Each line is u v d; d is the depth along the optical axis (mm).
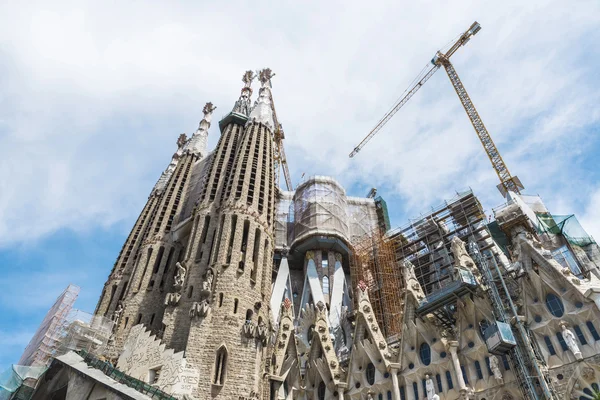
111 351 54844
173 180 86375
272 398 51688
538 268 44906
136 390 37156
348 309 76625
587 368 37094
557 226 56281
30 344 58719
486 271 47438
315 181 95688
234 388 44750
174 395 41562
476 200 73438
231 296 52219
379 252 79688
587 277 44969
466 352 45375
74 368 40094
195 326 48219
